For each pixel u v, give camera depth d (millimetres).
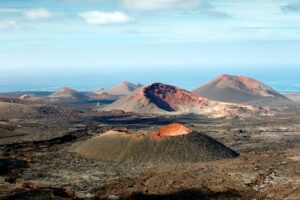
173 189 73938
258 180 81750
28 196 57719
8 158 103188
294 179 82625
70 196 65188
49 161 103500
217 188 74938
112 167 97312
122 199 67000
